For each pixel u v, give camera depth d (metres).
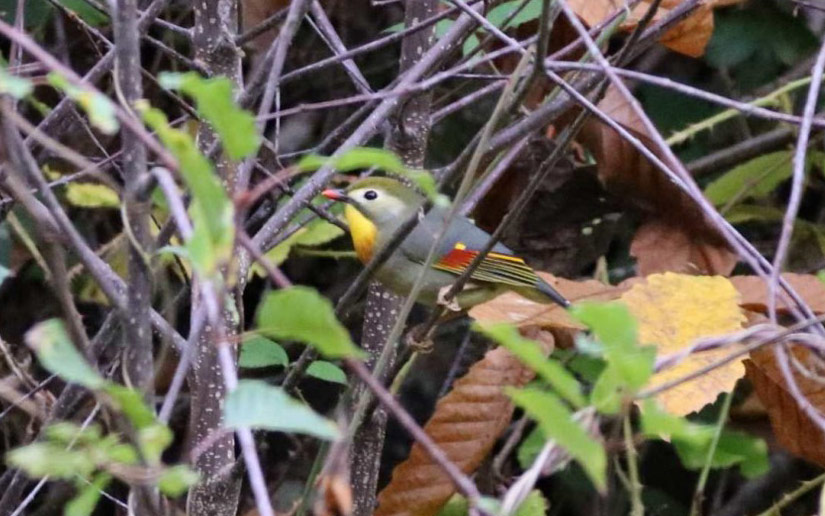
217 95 3.22
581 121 5.70
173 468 3.55
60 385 8.72
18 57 6.10
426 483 7.01
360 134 6.50
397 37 6.94
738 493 9.81
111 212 9.77
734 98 10.15
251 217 8.09
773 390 7.10
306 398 10.63
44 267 7.94
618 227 9.54
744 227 10.23
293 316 3.51
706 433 3.83
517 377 7.02
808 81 8.71
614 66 5.92
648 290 6.57
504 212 9.45
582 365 7.43
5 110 3.79
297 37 10.68
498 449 9.16
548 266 9.65
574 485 9.48
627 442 5.52
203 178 3.22
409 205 8.62
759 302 7.25
